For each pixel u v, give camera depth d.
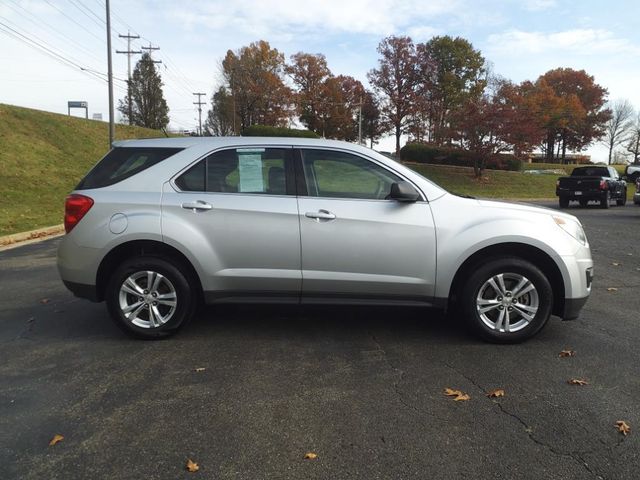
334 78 64.94
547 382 3.76
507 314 4.52
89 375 3.89
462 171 34.88
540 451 2.86
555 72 74.06
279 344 4.57
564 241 4.48
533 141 31.30
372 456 2.82
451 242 4.42
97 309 5.71
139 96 78.75
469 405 3.41
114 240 4.45
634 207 22.23
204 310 5.59
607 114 72.19
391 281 4.46
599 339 4.70
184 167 4.59
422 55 45.88
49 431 3.07
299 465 2.73
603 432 3.06
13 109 26.38
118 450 2.87
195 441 2.97
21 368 4.04
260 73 61.38
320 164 4.61
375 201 4.49
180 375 3.89
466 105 32.62
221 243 4.46
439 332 4.90
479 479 2.62
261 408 3.37
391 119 47.25
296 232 4.43
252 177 4.57
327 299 4.54
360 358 4.24
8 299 6.15
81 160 24.72
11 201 16.50
